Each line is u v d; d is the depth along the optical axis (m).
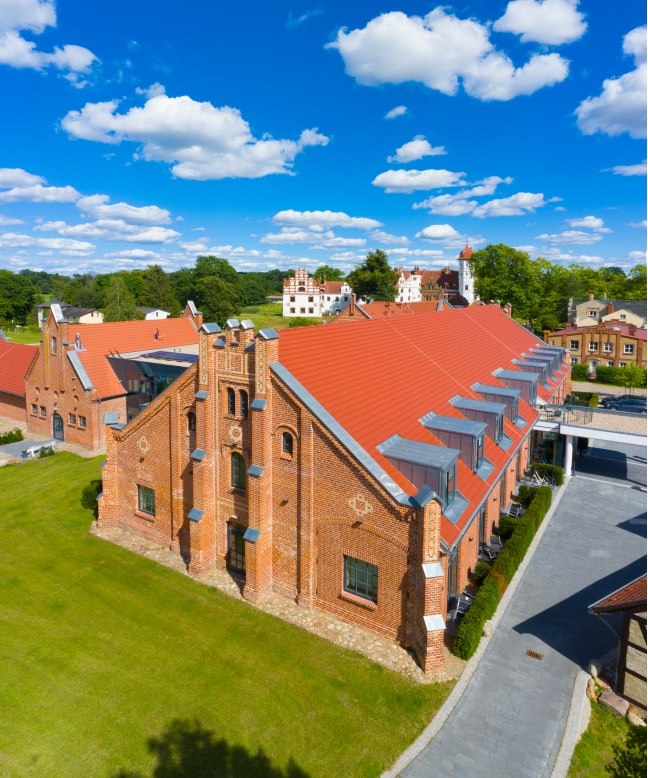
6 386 45.97
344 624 19.23
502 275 102.69
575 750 14.62
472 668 17.56
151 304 128.00
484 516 24.42
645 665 15.85
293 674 17.03
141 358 39.81
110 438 26.09
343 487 18.42
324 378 21.02
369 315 60.16
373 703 15.98
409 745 14.65
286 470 19.75
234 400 21.17
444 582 18.75
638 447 42.75
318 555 19.59
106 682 16.69
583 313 103.31
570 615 20.61
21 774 13.62
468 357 34.69
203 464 21.83
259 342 19.41
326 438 18.48
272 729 15.07
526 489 30.34
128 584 21.84
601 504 31.34
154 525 25.23
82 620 19.59
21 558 23.91
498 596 20.42
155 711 15.62
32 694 16.19
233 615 19.84
